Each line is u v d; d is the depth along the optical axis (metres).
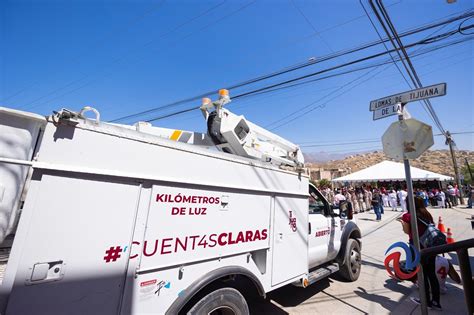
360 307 4.03
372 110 4.43
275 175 3.13
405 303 4.20
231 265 2.43
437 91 3.55
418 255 3.21
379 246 8.55
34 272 1.37
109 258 1.65
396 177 23.00
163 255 1.93
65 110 1.54
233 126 3.21
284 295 4.47
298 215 3.51
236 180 2.59
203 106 3.52
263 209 2.89
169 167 2.03
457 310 3.97
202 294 2.25
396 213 18.17
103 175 1.68
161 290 1.90
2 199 1.64
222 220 2.40
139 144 1.88
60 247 1.47
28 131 1.80
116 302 1.66
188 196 2.15
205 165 2.31
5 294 1.28
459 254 2.12
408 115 4.16
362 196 19.50
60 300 1.44
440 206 22.94
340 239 5.01
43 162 1.45
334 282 5.15
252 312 3.81
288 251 3.22
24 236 1.37
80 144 1.60
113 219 1.70
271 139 3.77
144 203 1.87
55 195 1.49
